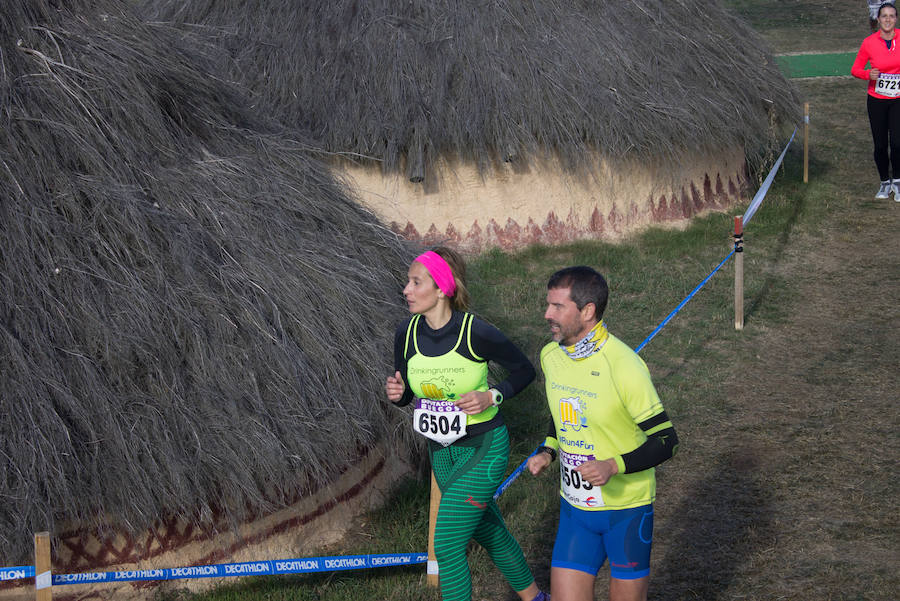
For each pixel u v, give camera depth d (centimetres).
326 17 2150
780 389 1462
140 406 923
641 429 717
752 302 1864
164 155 1132
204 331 980
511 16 2162
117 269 984
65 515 893
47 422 872
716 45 2350
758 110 2378
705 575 984
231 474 929
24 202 977
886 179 2506
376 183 2073
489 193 2142
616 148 2108
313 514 1077
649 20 2297
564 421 745
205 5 2261
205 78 1288
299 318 1049
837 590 934
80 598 944
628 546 736
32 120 1023
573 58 2128
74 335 934
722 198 2430
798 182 2689
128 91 1116
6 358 890
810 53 4656
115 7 1219
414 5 2191
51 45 1097
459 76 2105
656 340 1695
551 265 2095
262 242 1109
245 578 1026
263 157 1258
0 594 909
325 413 1010
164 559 985
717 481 1185
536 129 2086
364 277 1162
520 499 1177
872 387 1438
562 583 751
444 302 831
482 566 1035
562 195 2180
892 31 2369
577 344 724
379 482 1156
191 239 1050
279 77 2078
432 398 841
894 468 1178
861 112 3550
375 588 1006
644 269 2055
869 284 1925
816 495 1130
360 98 2048
